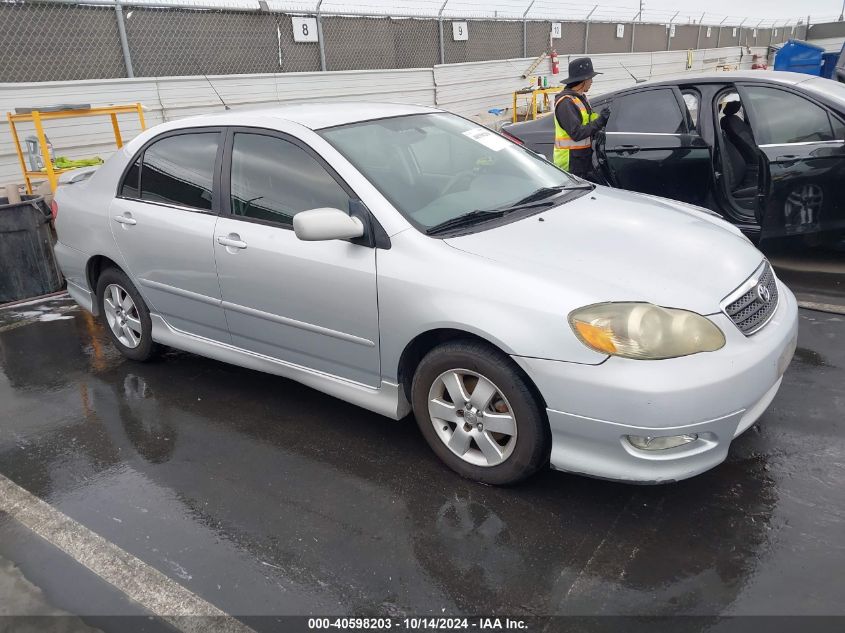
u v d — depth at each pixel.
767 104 5.15
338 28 11.71
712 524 2.56
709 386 2.39
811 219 4.92
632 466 2.48
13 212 5.68
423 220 2.95
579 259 2.71
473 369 2.72
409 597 2.32
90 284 4.45
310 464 3.16
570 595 2.28
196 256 3.59
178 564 2.55
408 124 3.62
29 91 8.04
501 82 15.48
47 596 2.44
